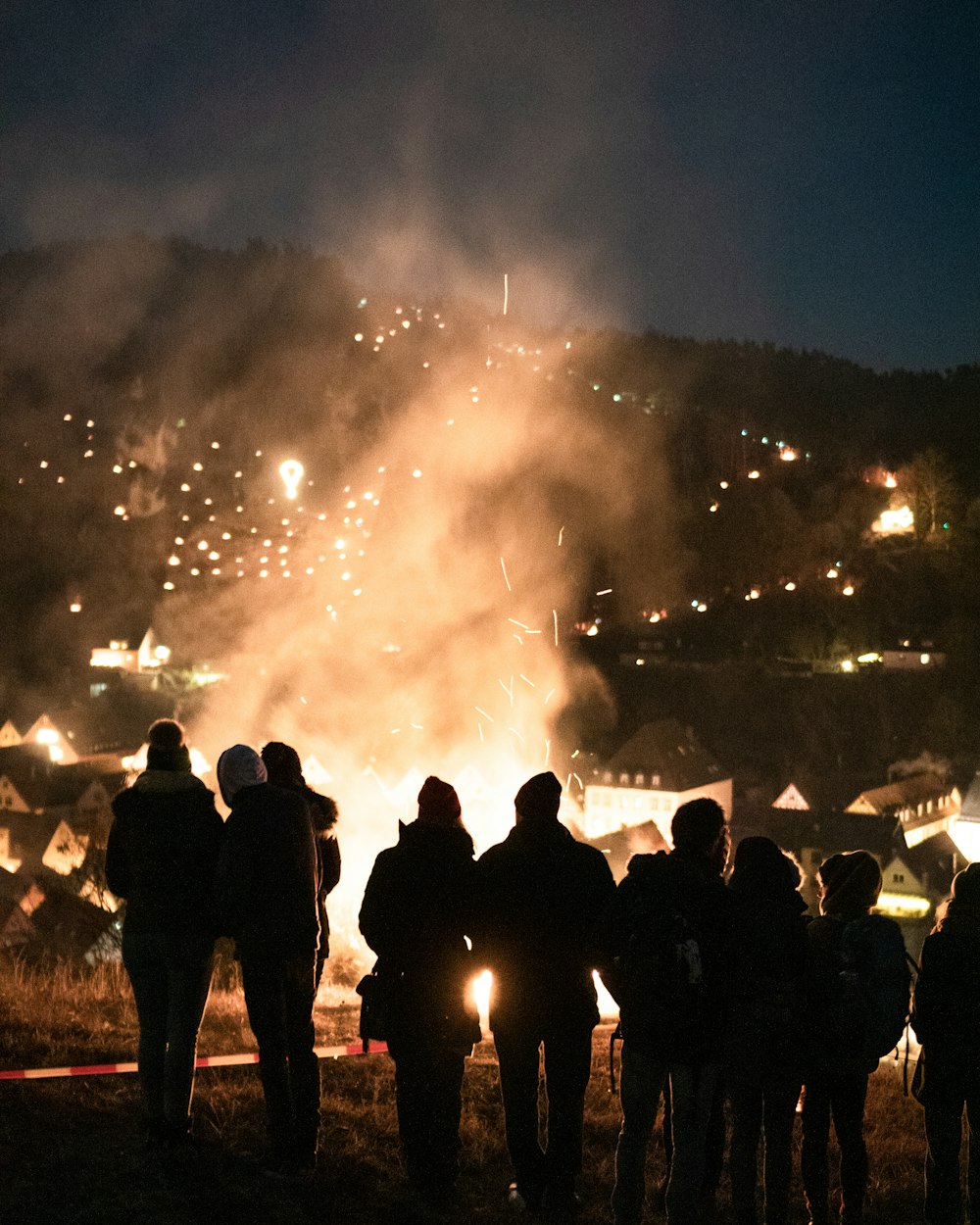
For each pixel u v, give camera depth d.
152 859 6.00
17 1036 7.95
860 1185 6.52
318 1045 9.48
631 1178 5.76
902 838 57.44
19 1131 6.07
